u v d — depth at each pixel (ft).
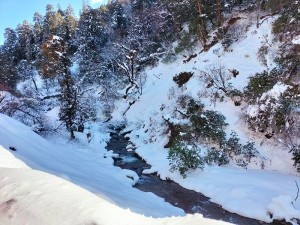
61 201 14.51
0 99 83.10
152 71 109.70
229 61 78.54
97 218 13.10
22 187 16.17
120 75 119.03
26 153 43.09
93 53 135.03
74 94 73.87
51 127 75.51
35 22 251.19
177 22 113.50
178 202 43.83
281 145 51.26
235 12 100.89
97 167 55.36
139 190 46.78
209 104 68.23
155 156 62.49
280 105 51.65
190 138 59.57
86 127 84.33
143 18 133.18
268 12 87.45
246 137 56.24
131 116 93.45
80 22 174.60
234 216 38.81
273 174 46.16
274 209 36.81
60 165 45.55
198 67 85.61
